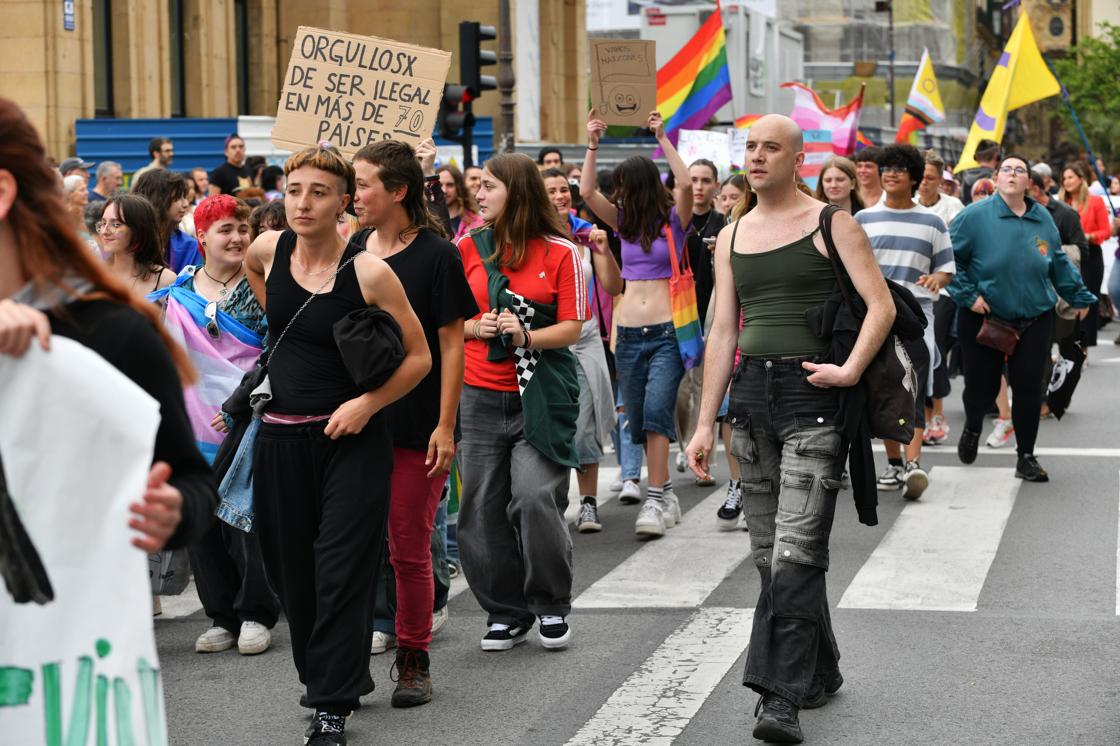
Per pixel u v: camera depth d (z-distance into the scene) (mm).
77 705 2615
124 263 7488
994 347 10508
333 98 8102
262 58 28953
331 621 5301
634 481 10352
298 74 8102
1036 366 10523
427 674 6074
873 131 38094
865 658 6496
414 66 8078
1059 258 10531
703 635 6926
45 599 2602
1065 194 19359
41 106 20844
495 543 6723
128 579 2629
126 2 22984
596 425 9156
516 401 6578
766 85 28609
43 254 2736
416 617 6004
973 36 71125
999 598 7473
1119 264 15484
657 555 8656
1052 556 8344
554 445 6512
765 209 5621
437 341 5934
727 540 9031
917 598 7480
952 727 5590
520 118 33125
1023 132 76188
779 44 29875
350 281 5293
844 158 10383
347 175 5312
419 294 5844
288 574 5477
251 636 6871
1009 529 9086
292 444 5340
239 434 6461
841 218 5453
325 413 5312
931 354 10156
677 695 6047
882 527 9211
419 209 5996
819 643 5766
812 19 60469
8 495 2586
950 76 63156
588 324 9133
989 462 11523
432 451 5832
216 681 6477
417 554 5969
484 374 6602
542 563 6613
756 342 5555
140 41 23234
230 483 6172
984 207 10492
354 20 31578
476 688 6234
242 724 5887
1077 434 12812
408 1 31453
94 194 13133
